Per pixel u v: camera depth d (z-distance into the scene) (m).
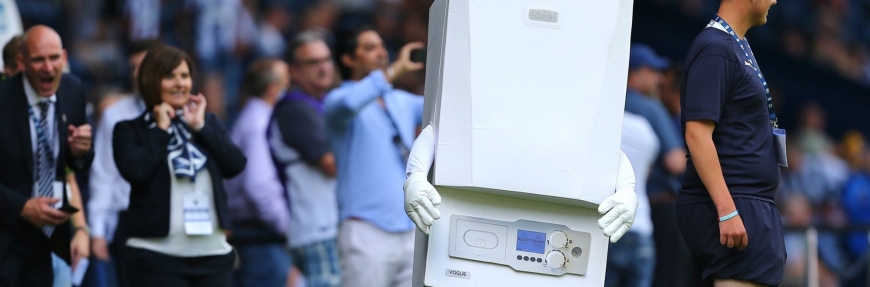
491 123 7.19
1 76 10.43
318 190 11.89
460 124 7.20
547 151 7.21
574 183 7.22
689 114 8.42
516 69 7.21
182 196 9.87
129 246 9.84
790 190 20.81
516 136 7.20
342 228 11.38
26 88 9.84
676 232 12.85
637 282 12.66
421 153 7.45
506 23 7.21
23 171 9.77
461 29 7.21
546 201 7.39
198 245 9.93
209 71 19.36
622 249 12.64
